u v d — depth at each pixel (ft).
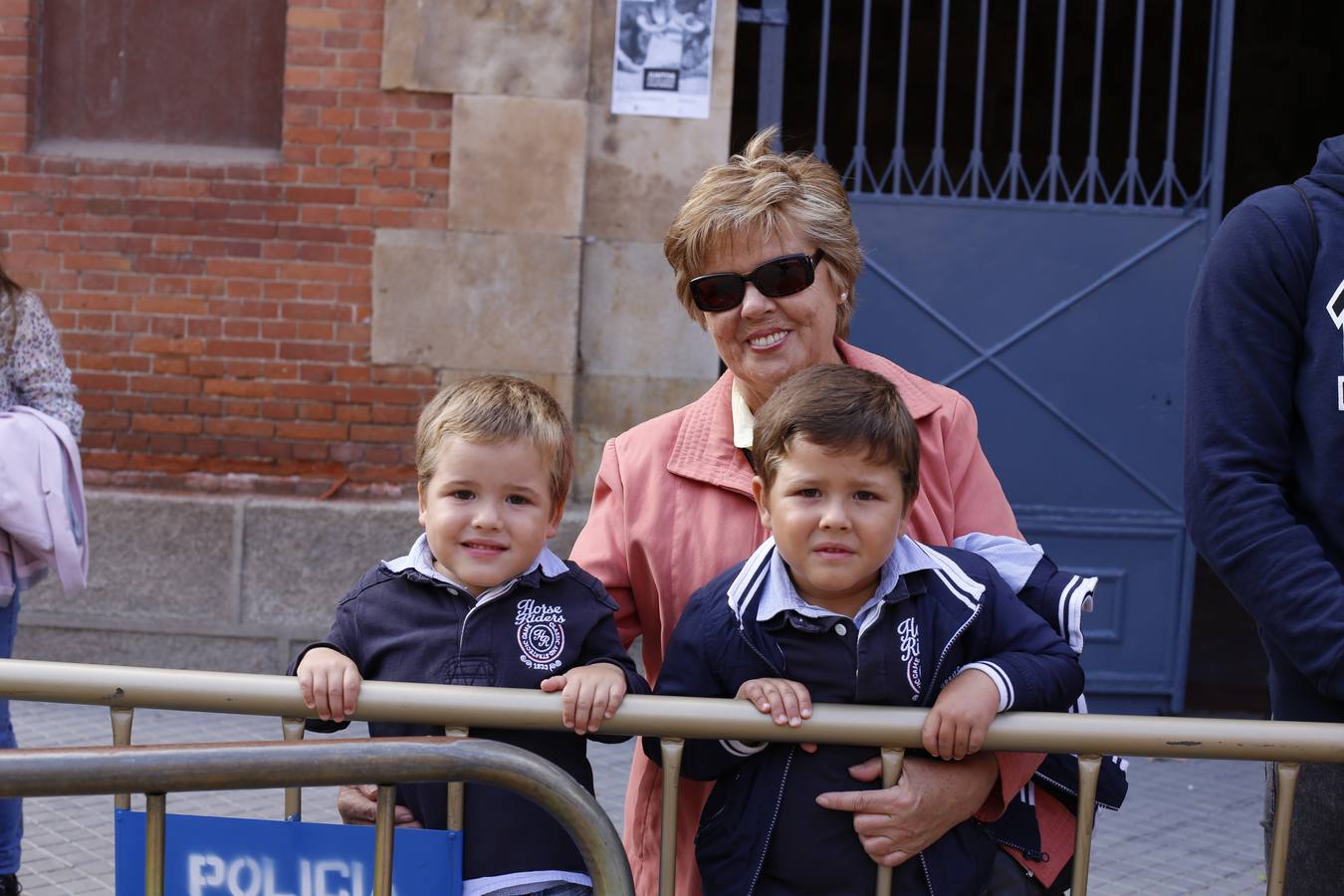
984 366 19.69
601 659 6.36
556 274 18.71
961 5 39.58
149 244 18.92
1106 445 19.71
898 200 19.54
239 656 18.72
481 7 18.48
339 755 5.46
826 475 5.67
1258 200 6.56
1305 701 6.39
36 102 19.15
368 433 19.02
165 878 5.65
